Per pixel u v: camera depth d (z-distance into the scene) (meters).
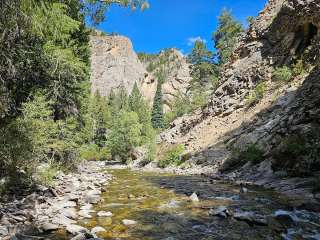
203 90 65.56
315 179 11.96
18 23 9.51
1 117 12.20
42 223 6.93
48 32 12.29
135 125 45.16
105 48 164.00
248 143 21.08
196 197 10.72
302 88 20.88
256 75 32.31
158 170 27.64
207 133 31.91
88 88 30.98
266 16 37.47
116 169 31.25
